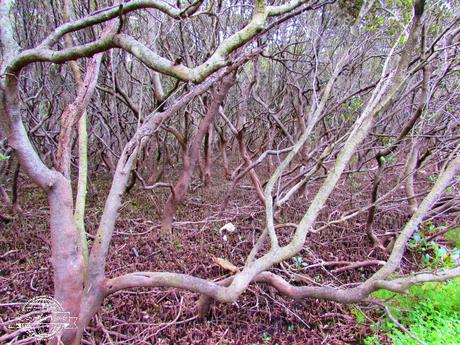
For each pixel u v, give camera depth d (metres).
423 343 1.60
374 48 4.37
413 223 1.64
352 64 3.93
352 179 4.25
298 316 2.21
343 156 1.64
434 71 2.91
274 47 4.11
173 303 2.29
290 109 4.82
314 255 2.82
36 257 2.91
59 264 1.41
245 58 1.66
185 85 2.82
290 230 3.31
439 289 2.18
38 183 1.33
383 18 2.82
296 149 1.75
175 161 6.59
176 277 1.59
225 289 1.55
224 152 5.28
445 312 2.10
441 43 2.68
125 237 3.29
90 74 1.53
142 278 1.59
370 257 2.91
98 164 5.50
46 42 1.20
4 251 3.00
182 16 1.00
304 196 4.05
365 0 1.93
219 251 3.04
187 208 4.17
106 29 1.64
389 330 2.06
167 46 3.42
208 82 1.71
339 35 3.73
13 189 3.60
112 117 4.46
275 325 2.18
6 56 1.23
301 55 4.05
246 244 3.17
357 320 2.18
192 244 3.18
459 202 2.59
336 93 3.49
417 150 2.85
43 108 4.96
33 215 3.74
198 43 3.82
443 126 3.18
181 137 3.33
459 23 2.58
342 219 2.53
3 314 2.09
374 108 1.70
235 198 4.46
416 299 2.16
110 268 2.67
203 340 2.01
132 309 2.21
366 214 3.53
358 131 1.65
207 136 4.83
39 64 4.04
